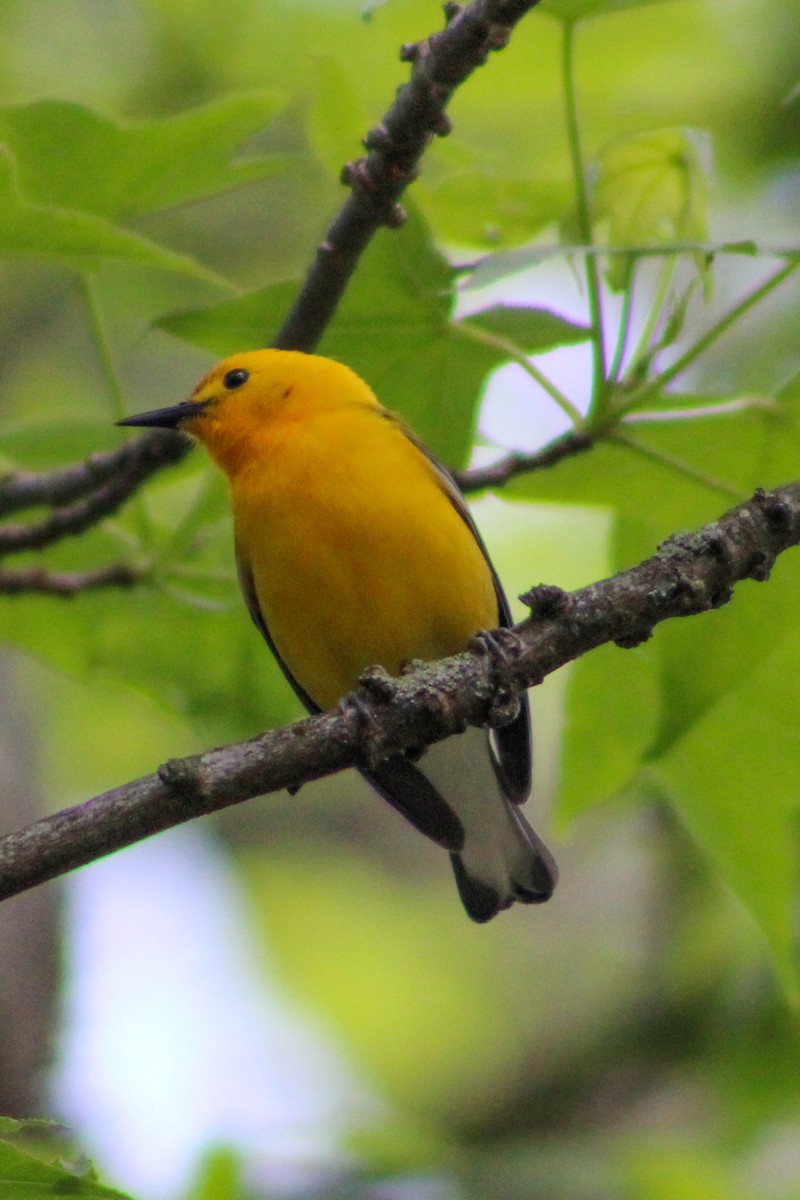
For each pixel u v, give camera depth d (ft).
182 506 46.34
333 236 26.78
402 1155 38.60
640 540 33.83
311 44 44.01
